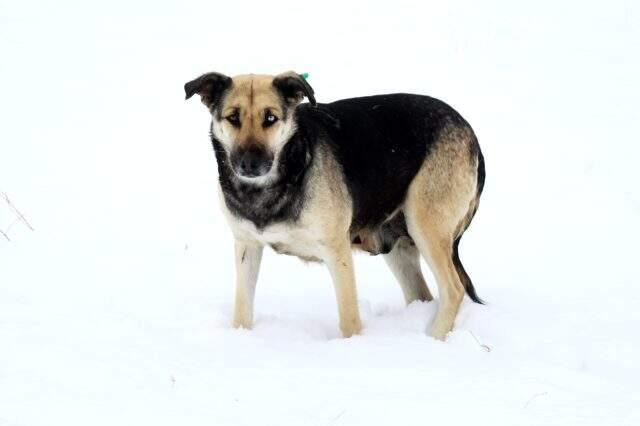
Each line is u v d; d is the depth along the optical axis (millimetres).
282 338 5094
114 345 4551
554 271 6777
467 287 5859
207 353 4605
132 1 18031
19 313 4984
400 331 5391
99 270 6215
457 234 5906
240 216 5066
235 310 5305
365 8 17109
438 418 3760
